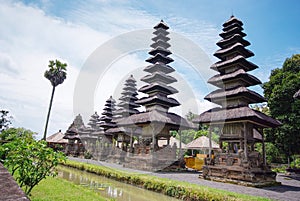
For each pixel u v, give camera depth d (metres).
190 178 12.79
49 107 36.16
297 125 18.50
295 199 8.02
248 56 15.98
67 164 18.89
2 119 24.84
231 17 16.94
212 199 7.36
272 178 12.81
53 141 41.00
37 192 7.52
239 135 13.02
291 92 19.05
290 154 21.09
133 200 8.43
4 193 1.98
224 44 16.47
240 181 11.43
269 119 13.63
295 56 22.25
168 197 8.84
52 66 36.84
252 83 14.77
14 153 5.66
